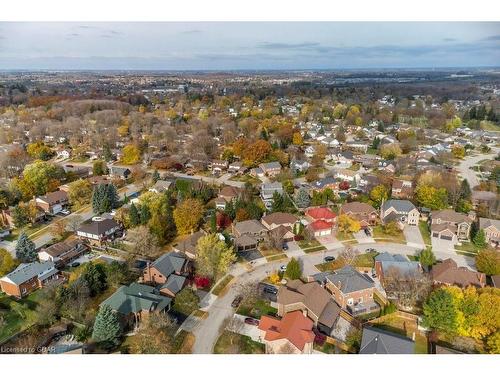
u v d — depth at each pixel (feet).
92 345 172.65
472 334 179.32
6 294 219.20
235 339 179.11
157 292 210.38
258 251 265.13
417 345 176.04
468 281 214.90
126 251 258.16
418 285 206.28
